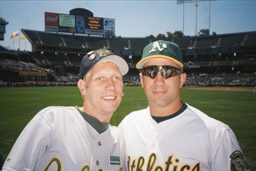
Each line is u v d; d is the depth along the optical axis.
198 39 63.16
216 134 1.42
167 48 1.63
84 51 62.88
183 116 1.58
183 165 1.44
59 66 56.53
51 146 1.28
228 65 54.88
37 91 25.89
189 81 53.69
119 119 7.44
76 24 60.88
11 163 1.17
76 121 1.41
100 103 1.42
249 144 4.76
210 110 10.04
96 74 1.45
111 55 1.50
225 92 25.97
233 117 8.16
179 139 1.50
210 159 1.43
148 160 1.55
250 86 44.34
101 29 64.06
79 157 1.28
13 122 7.00
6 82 40.25
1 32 56.28
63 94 20.61
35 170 1.27
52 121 1.34
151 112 1.71
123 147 1.70
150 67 1.61
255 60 52.34
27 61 54.28
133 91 28.16
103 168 1.38
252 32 58.59
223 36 61.28
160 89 1.56
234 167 1.32
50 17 57.66
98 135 1.41
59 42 59.97
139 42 68.69
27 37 55.75
